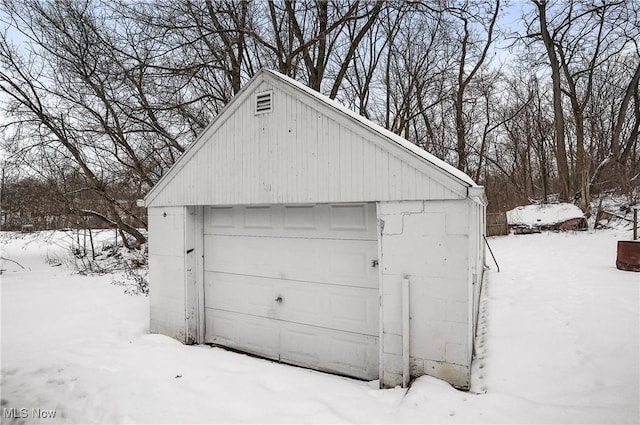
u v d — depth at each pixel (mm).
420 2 11648
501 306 6102
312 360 4793
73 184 13867
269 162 4691
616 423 2938
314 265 4777
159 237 5902
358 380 4340
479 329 5250
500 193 26312
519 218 16922
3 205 14328
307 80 14961
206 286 5816
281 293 5066
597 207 16609
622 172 17656
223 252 5645
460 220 3504
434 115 20484
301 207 4891
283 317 5047
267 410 3457
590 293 6387
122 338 5695
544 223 16047
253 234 5328
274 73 4582
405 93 18203
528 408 3207
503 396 3418
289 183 4520
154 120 11695
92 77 12070
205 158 5312
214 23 11047
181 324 5586
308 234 4824
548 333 4828
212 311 5754
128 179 13336
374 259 4340
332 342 4629
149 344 5383
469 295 3611
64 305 7793
